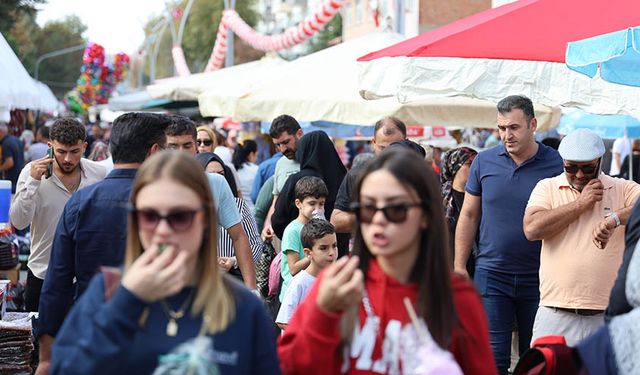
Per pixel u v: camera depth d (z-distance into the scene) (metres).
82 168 8.52
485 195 8.23
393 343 3.91
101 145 14.77
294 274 8.55
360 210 3.97
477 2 30.70
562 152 7.20
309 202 8.84
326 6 19.95
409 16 31.20
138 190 3.77
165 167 3.74
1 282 8.90
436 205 3.96
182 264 3.57
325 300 3.78
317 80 13.14
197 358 3.63
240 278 8.59
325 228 7.62
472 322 4.07
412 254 3.99
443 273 3.96
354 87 12.77
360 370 3.91
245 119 13.16
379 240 3.90
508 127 8.02
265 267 9.88
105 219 6.11
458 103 11.84
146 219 3.74
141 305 3.56
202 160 9.66
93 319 3.60
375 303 3.97
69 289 6.28
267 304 9.31
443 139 19.05
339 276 3.75
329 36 64.88
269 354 3.86
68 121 8.34
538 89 7.93
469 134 23.83
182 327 3.69
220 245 8.48
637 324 4.11
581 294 7.21
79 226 6.14
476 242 8.73
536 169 8.13
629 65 7.65
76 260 6.17
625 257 4.53
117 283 3.74
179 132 7.84
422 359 3.83
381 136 9.22
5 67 14.16
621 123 18.89
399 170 3.90
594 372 4.16
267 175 13.98
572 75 7.98
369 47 14.14
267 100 12.97
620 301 4.45
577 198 7.19
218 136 17.55
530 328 8.12
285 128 11.52
